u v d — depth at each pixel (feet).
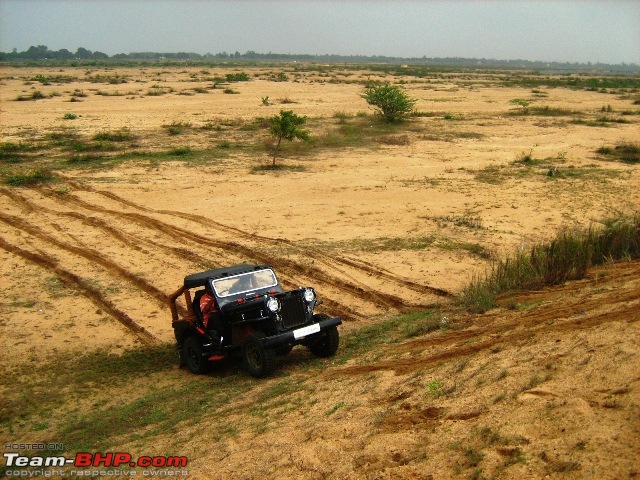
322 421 24.97
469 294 41.70
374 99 136.98
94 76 318.65
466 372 25.50
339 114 147.64
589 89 257.55
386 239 60.03
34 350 41.01
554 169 86.33
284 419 26.55
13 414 33.06
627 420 17.75
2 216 70.33
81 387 36.09
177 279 52.37
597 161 95.14
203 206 73.15
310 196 77.00
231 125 133.08
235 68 494.59
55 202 75.97
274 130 95.81
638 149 102.42
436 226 63.67
